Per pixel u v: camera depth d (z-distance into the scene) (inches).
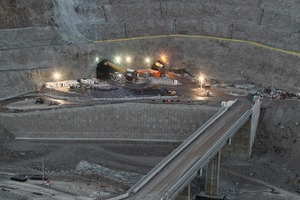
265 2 7613.2
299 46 6939.0
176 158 4252.0
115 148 5447.8
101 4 7564.0
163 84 6505.9
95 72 6707.7
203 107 5634.8
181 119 5664.4
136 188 3710.6
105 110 5595.5
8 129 5388.8
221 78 6889.8
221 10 7578.7
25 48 6368.1
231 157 5570.9
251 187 4980.3
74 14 7194.9
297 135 5526.6
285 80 6614.2
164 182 3814.0
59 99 5861.2
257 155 5575.8
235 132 5068.9
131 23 7352.4
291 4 7485.2
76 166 4943.4
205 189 4768.7
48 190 4077.3
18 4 6594.5
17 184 4173.2
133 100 5807.1
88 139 5556.1
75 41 6791.3
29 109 5482.3
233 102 5797.2
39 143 5344.5
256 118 5708.7
